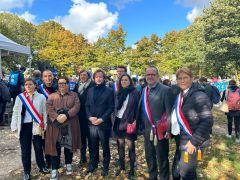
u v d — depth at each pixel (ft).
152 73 14.23
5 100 31.27
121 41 131.85
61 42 140.05
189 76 12.24
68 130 16.34
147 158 14.92
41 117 16.49
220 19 82.64
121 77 16.66
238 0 79.51
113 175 17.42
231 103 27.58
